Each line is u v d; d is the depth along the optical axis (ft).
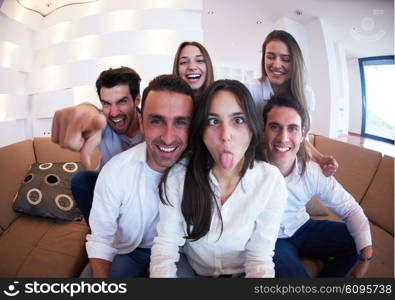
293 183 2.47
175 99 1.72
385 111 6.37
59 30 5.26
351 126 7.31
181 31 4.95
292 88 2.65
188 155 1.99
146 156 2.14
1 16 4.85
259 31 5.79
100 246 2.23
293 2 4.81
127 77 2.74
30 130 5.71
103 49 5.06
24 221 3.82
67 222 3.82
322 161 2.53
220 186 1.98
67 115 1.69
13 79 5.19
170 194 1.97
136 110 2.91
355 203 2.46
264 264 1.88
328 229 2.66
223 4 5.06
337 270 2.48
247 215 1.89
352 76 7.38
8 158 4.05
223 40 6.34
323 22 4.97
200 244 2.02
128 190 2.19
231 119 1.65
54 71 5.32
